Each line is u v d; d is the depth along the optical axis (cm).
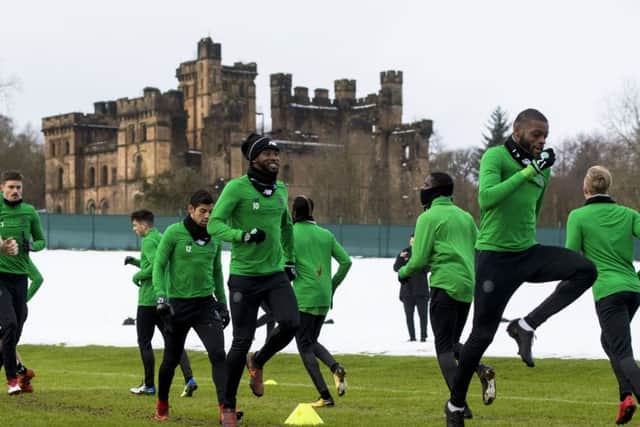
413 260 2158
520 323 1772
